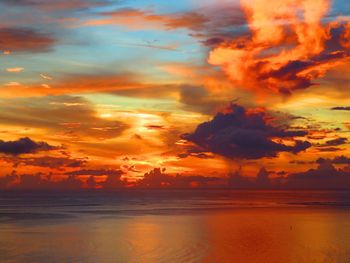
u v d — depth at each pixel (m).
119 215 82.62
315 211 93.06
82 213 88.44
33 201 154.38
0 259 37.59
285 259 37.19
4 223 66.75
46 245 44.41
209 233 53.84
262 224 64.50
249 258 37.50
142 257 38.12
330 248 42.25
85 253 39.94
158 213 87.88
